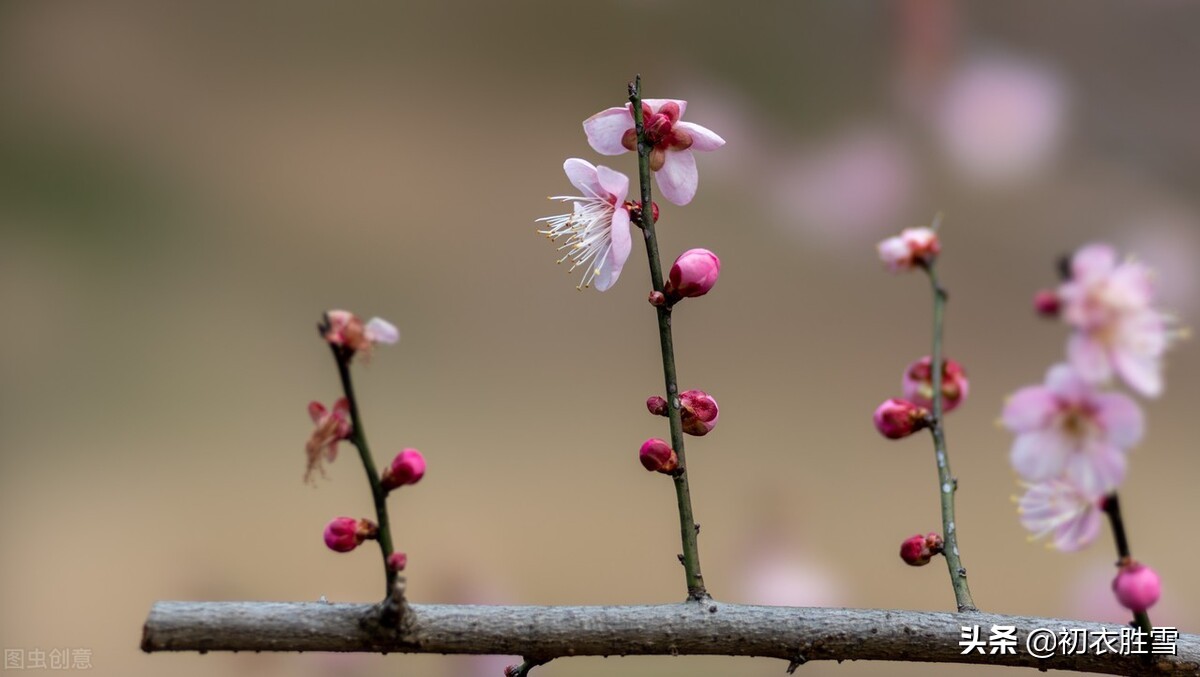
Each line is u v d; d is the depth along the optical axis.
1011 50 1.51
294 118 1.63
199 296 1.58
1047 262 1.51
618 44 1.58
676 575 1.38
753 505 1.40
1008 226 1.52
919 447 1.44
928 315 1.52
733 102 1.52
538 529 1.42
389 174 1.62
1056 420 0.84
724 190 1.52
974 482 1.43
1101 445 0.84
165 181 1.61
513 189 1.60
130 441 1.51
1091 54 1.51
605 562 1.41
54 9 1.64
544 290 1.57
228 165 1.62
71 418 1.52
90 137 1.62
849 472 1.44
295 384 1.55
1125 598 0.85
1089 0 1.50
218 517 1.45
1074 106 1.52
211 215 1.61
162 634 0.86
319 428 0.86
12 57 1.62
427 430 1.50
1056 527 0.85
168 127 1.63
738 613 0.87
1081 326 0.83
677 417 0.88
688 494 0.88
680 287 0.88
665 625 0.87
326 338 0.85
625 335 1.54
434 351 1.54
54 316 1.56
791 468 1.44
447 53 1.63
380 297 1.57
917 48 1.50
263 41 1.64
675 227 1.52
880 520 1.41
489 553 1.41
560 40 1.60
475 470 1.47
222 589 1.40
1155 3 1.51
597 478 1.47
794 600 1.33
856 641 0.87
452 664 1.07
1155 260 1.48
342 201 1.61
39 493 1.47
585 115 1.60
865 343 1.51
